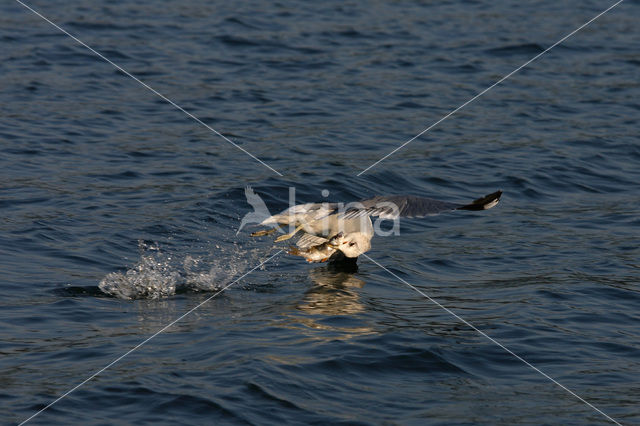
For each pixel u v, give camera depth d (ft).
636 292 96.53
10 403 66.18
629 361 78.38
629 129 168.76
